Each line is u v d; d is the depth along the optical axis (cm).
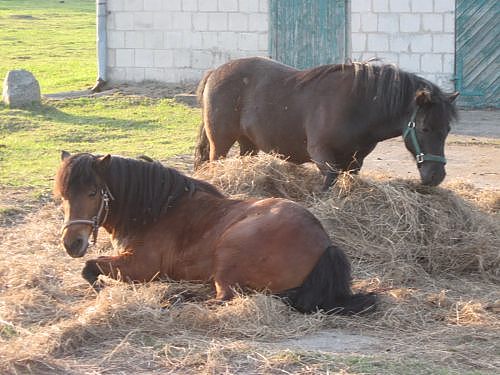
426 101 865
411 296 713
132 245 735
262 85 1009
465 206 902
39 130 1662
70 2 5991
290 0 2109
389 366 579
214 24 2164
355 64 941
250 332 639
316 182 978
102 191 707
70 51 3350
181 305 683
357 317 675
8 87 1883
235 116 1038
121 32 2223
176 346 618
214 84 1052
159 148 1487
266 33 2136
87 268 742
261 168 967
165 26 2195
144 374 578
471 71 2003
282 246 676
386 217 867
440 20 2002
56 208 1050
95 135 1622
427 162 873
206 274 708
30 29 4206
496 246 846
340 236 852
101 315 650
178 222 730
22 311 689
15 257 846
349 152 948
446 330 654
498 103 1998
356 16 2062
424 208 873
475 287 783
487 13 1973
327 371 570
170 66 2209
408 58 2038
